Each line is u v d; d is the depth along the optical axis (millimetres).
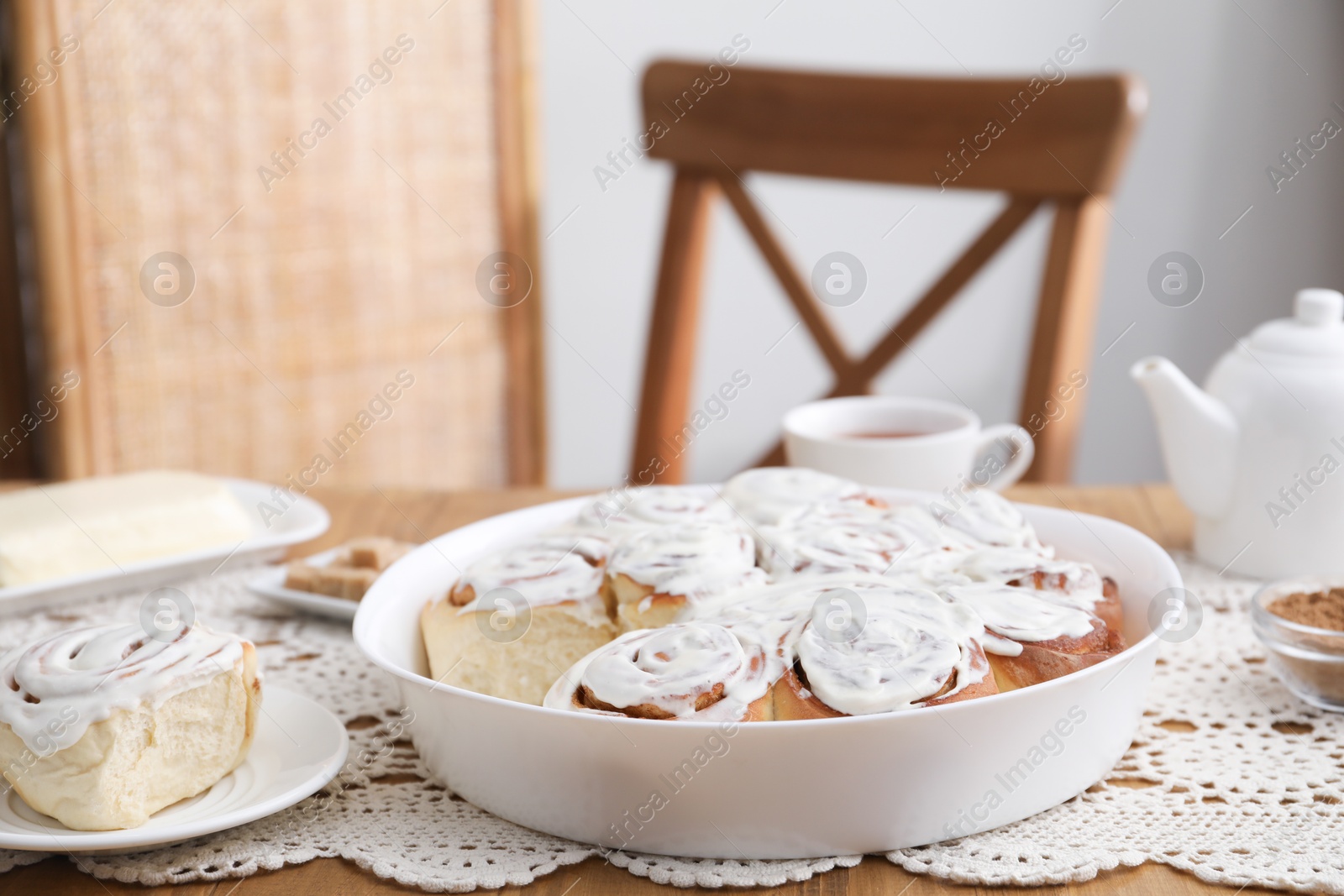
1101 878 1394
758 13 2525
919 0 2496
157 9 2098
